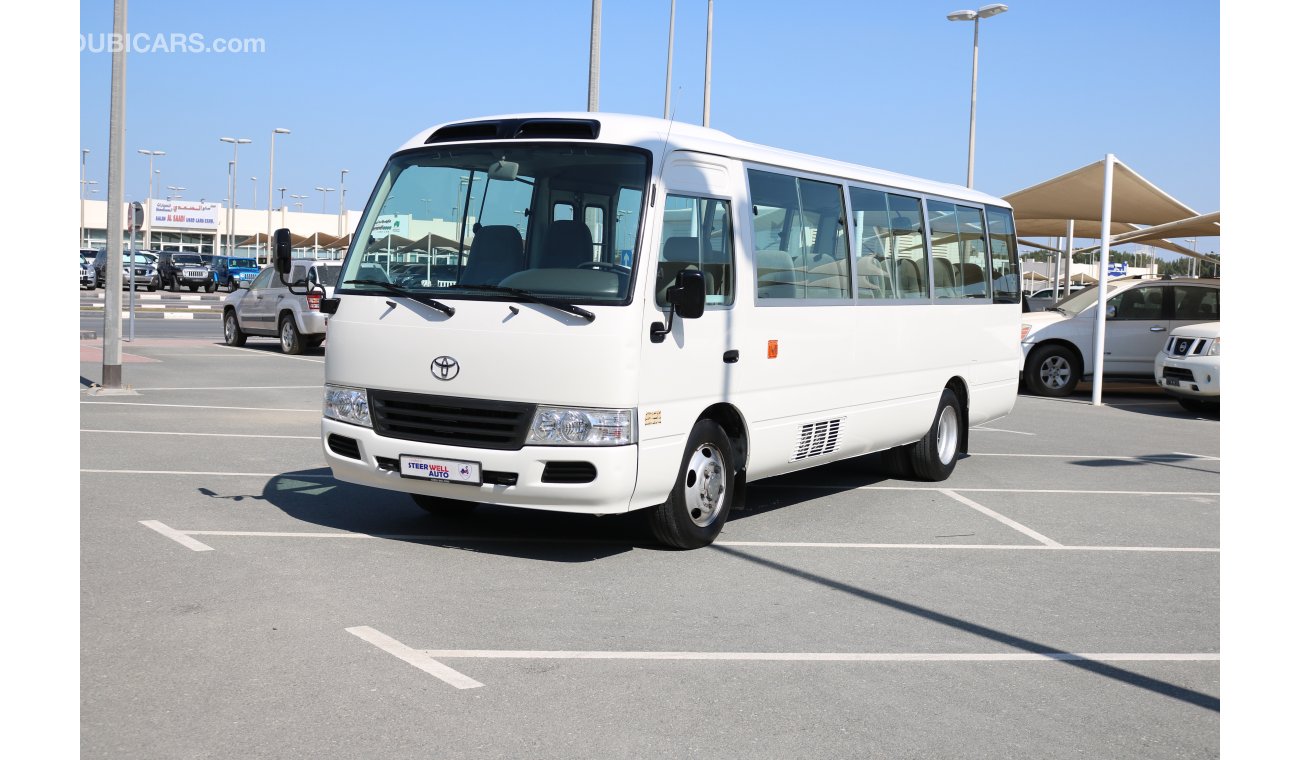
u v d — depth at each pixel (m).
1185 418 18.11
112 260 16.03
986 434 15.53
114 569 6.86
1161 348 20.70
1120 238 25.20
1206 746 4.85
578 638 5.97
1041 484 11.52
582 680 5.34
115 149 15.90
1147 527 9.51
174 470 10.21
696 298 7.21
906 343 10.53
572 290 7.29
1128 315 20.89
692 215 7.79
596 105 16.81
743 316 8.25
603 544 8.18
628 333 7.16
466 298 7.44
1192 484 11.75
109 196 15.97
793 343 8.86
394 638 5.81
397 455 7.59
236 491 9.40
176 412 14.20
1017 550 8.52
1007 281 12.74
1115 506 10.41
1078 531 9.27
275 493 9.41
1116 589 7.47
